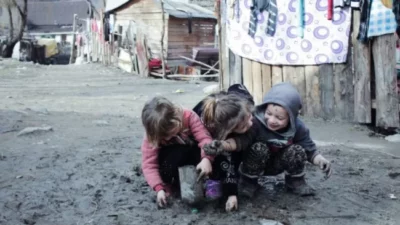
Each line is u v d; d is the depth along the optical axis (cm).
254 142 332
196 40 2131
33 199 361
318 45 689
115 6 2180
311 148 350
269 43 728
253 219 316
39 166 448
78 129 646
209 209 331
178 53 2070
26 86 1396
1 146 539
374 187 392
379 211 339
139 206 342
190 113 331
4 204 351
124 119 750
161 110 313
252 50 748
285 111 321
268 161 346
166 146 334
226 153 327
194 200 324
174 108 318
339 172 434
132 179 400
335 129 641
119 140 565
